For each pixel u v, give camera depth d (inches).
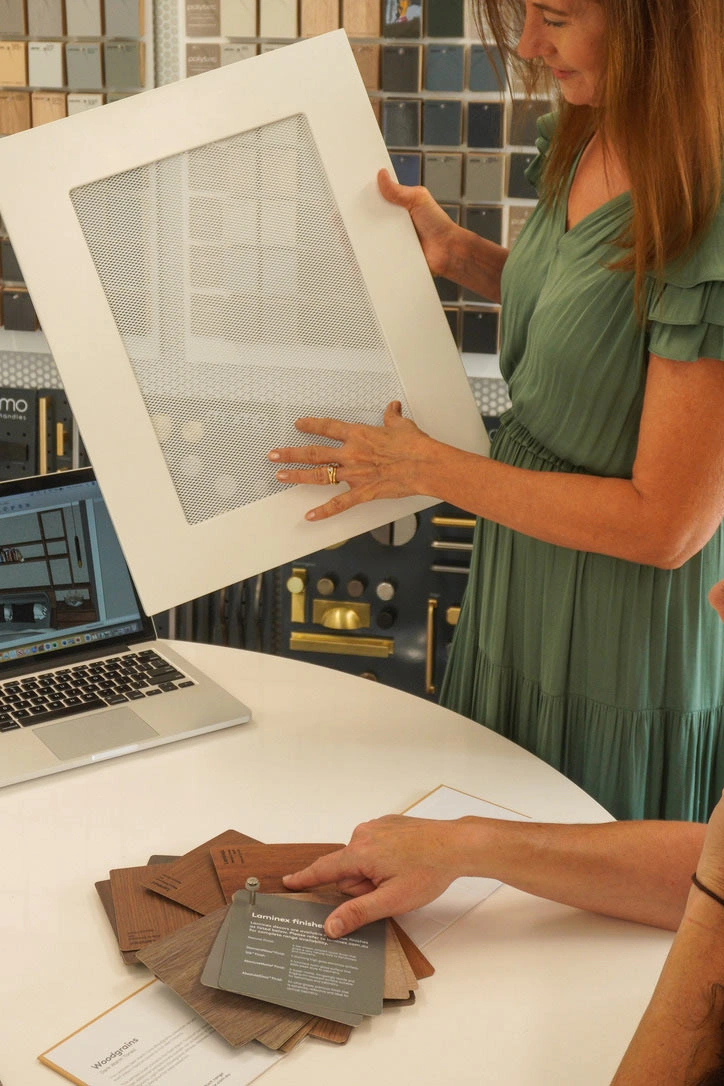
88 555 60.5
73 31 82.3
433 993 38.3
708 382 47.3
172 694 57.1
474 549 61.9
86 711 55.4
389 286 54.4
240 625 90.4
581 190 54.7
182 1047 35.8
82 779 50.8
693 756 58.1
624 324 50.7
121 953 39.7
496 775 51.4
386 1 78.6
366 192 53.6
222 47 81.7
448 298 84.1
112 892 42.1
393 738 54.7
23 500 59.1
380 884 41.1
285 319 53.9
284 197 53.0
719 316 45.9
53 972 39.2
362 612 88.7
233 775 51.1
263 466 54.8
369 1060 35.5
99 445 52.1
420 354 55.2
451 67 79.3
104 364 51.6
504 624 58.8
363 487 53.8
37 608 59.3
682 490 48.5
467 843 41.8
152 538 53.5
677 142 44.9
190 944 39.0
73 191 50.4
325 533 55.6
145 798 49.2
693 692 56.5
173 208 51.7
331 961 38.4
